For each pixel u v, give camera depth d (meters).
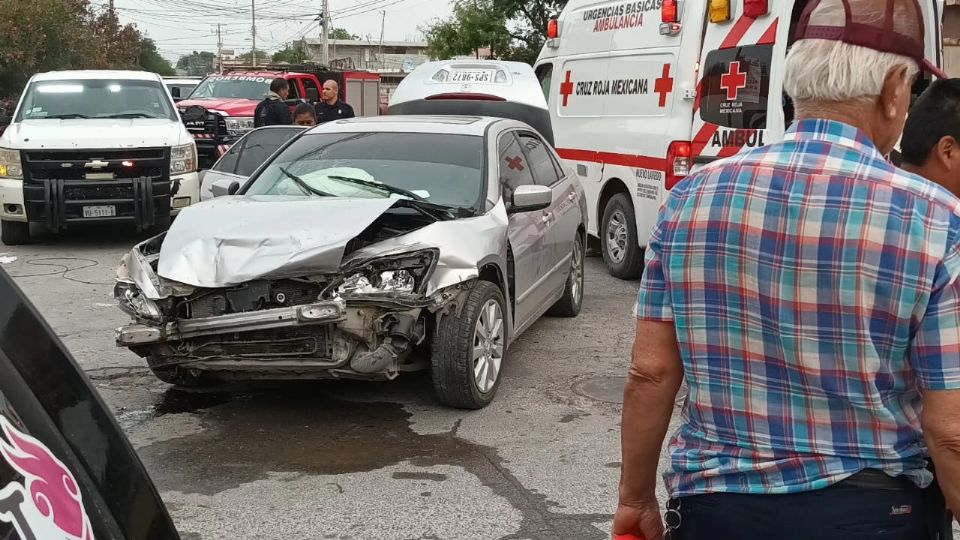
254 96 19.52
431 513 4.18
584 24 10.77
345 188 6.09
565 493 4.39
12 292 1.38
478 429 5.23
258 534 3.97
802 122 1.87
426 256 5.05
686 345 1.94
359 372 5.05
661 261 1.97
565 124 11.08
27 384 1.33
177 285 5.03
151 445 4.98
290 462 4.76
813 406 1.81
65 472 1.31
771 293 1.80
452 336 5.29
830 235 1.74
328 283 5.02
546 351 6.88
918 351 1.73
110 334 7.27
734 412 1.89
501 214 5.89
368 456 4.84
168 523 1.51
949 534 2.02
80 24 34.22
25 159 10.84
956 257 1.69
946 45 13.31
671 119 8.79
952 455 1.70
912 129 3.04
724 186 1.87
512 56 29.38
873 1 1.79
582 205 7.97
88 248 11.37
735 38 8.03
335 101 13.63
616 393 5.89
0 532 1.12
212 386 5.99
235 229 5.25
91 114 12.05
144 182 11.08
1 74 31.58
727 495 1.90
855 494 1.81
